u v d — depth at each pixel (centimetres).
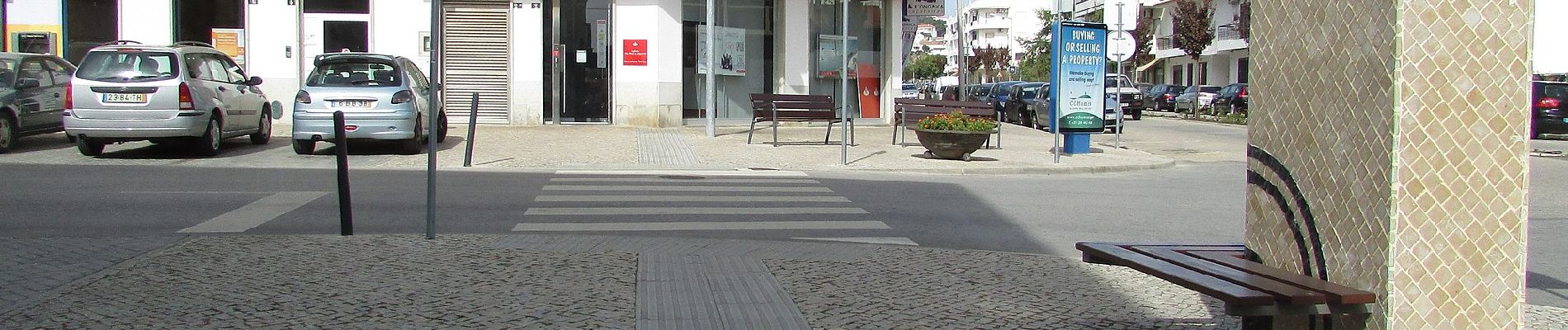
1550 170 1742
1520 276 393
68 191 1188
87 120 1552
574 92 2361
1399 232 389
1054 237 961
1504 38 385
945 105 2000
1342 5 417
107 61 1580
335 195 1173
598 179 1391
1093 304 626
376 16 2309
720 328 554
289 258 721
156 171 1427
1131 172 1708
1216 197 1304
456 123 2336
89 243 793
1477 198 390
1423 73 385
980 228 1005
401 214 1037
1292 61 455
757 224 1001
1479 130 389
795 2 2492
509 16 2323
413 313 573
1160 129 3212
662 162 1648
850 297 638
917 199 1222
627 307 598
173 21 2295
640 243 832
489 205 1102
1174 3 6669
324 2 2303
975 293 655
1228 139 2684
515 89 2338
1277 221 470
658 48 2358
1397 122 385
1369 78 400
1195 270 459
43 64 1794
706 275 698
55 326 534
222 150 1748
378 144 1875
